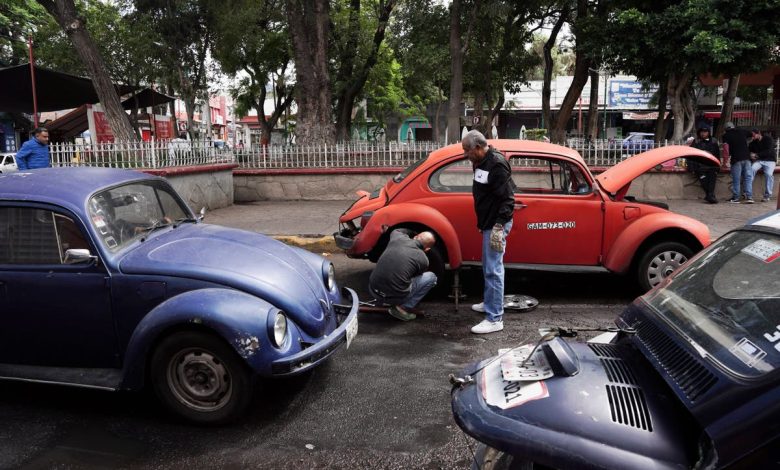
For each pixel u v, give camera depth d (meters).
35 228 3.92
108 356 3.93
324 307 4.27
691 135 15.25
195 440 3.58
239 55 22.58
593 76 20.05
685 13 11.82
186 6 20.16
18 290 3.89
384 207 6.34
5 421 3.83
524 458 2.03
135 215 4.39
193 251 4.07
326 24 14.94
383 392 4.23
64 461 3.34
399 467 3.26
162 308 3.62
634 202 6.36
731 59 11.42
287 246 4.78
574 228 6.24
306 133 14.95
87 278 3.84
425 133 48.53
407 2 17.41
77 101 20.83
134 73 22.41
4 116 30.06
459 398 2.39
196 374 3.70
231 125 61.53
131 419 3.86
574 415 2.07
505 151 6.37
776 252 2.49
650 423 2.04
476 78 18.38
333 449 3.46
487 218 5.34
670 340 2.39
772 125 17.69
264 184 13.79
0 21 23.75
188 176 11.41
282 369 3.58
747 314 2.31
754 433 1.77
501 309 5.53
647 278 6.29
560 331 2.67
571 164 6.29
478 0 14.84
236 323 3.51
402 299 5.66
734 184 12.54
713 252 2.89
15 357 4.04
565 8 16.38
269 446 3.50
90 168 4.61
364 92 27.23
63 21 12.17
